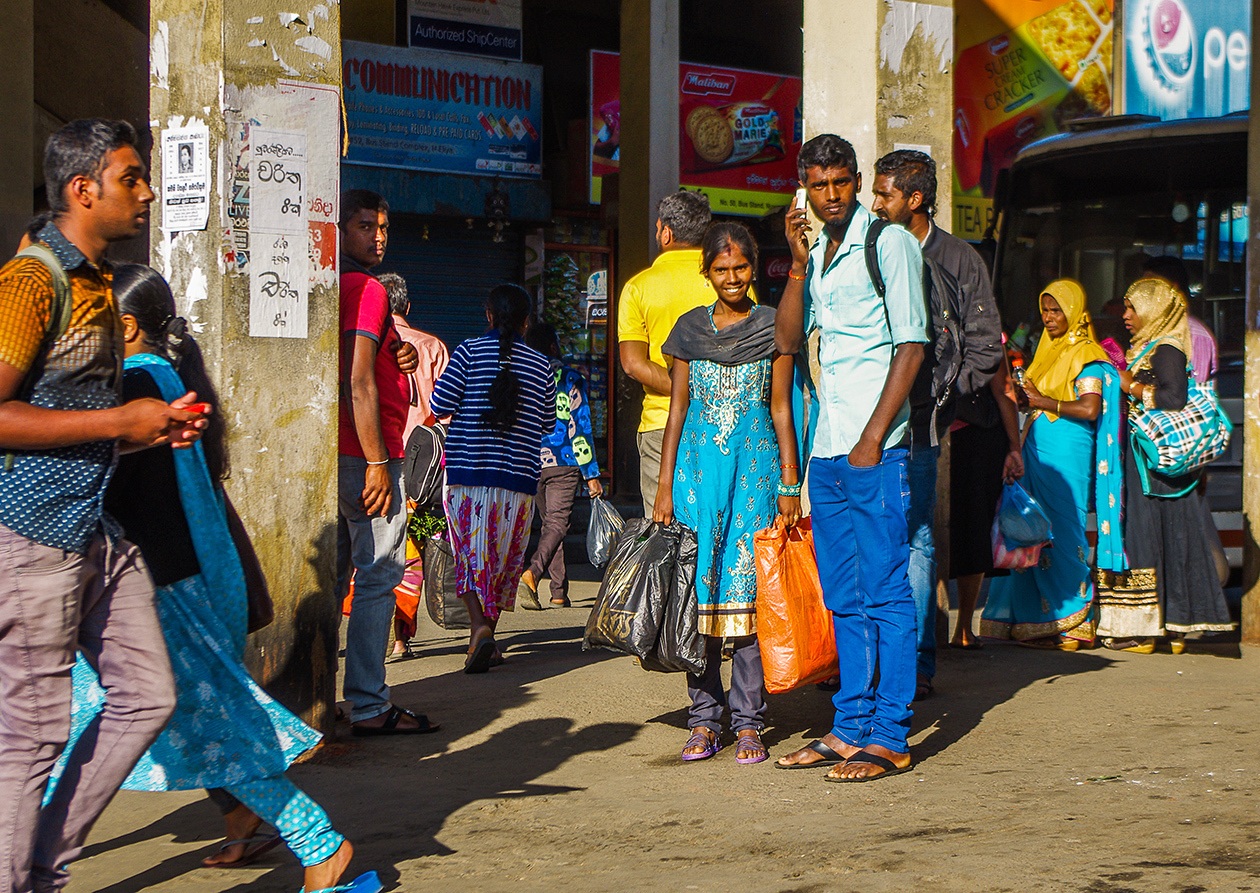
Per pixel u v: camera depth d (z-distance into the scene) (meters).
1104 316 9.82
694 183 15.41
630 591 4.61
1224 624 6.96
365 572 5.20
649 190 13.35
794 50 17.38
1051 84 17.83
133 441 2.77
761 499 4.68
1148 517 6.95
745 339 4.64
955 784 4.22
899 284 4.24
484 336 6.74
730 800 4.16
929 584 5.60
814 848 3.58
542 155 15.23
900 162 5.61
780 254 15.86
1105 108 18.19
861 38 6.39
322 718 4.91
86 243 2.85
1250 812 3.71
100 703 3.12
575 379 9.39
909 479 5.38
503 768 4.65
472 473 6.58
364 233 5.17
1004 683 5.99
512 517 6.61
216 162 4.51
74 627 2.83
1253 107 7.27
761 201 15.90
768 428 4.71
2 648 2.78
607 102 14.95
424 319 14.48
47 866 2.89
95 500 2.82
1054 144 10.12
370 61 13.70
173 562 3.18
